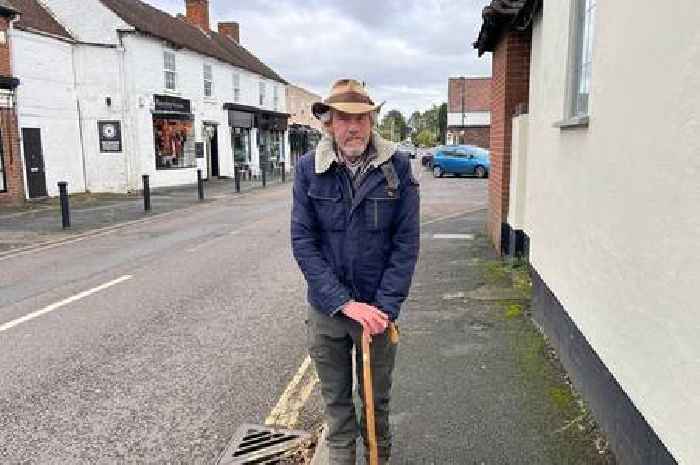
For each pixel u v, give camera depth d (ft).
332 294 8.64
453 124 200.34
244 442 11.68
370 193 8.59
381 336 9.02
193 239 36.63
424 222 41.19
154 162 73.15
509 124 27.07
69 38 64.90
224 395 13.84
